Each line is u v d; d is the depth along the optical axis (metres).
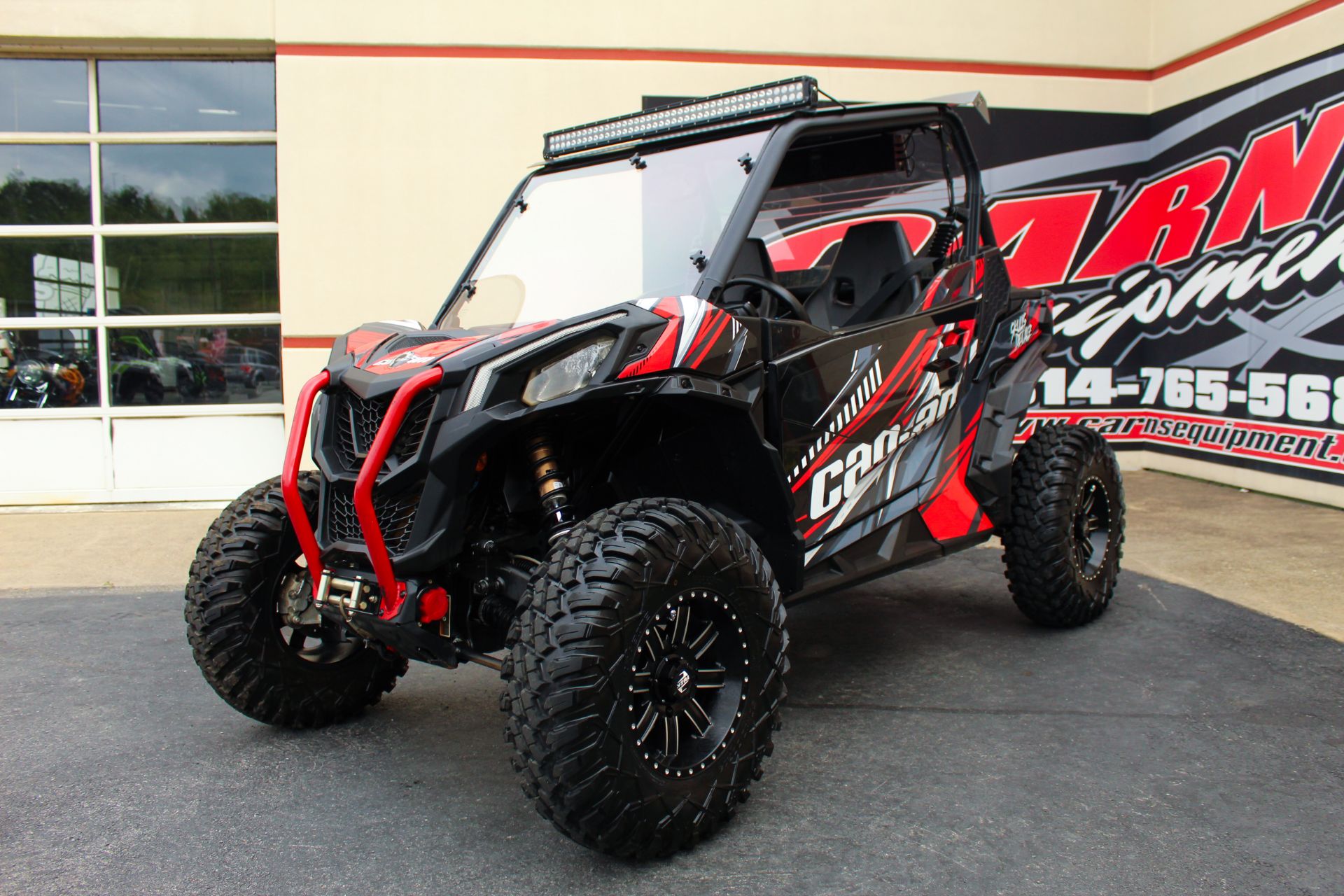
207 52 7.30
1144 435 8.04
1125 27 7.75
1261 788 2.67
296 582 3.14
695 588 2.36
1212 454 7.37
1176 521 6.11
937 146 3.83
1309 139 6.44
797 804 2.63
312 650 3.29
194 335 7.58
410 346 2.75
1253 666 3.63
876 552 3.35
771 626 2.53
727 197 3.02
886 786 2.73
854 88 7.46
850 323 3.72
